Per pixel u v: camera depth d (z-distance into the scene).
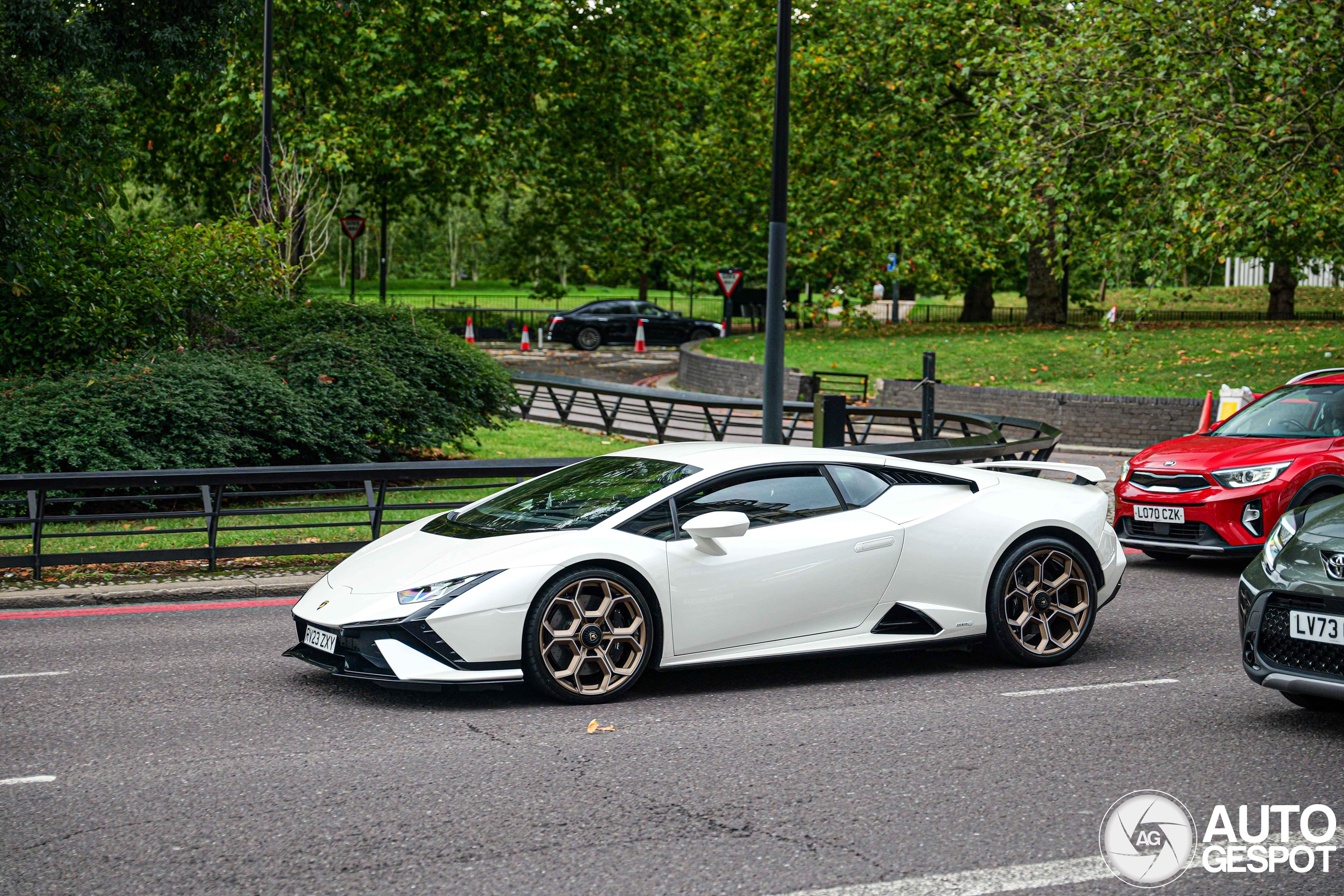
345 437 13.98
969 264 34.62
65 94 13.80
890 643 6.88
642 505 6.55
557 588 6.20
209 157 31.28
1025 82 19.88
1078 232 21.12
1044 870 4.11
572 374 32.94
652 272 66.50
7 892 3.91
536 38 29.09
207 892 3.91
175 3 14.91
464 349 15.94
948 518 7.07
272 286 16.98
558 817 4.61
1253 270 58.09
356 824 4.53
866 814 4.65
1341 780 5.11
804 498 6.90
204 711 6.17
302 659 6.54
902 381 24.19
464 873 4.07
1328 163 17.34
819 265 33.81
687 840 4.37
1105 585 7.52
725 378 28.12
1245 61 17.81
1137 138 18.55
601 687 6.33
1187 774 5.18
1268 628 5.68
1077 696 6.54
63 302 13.49
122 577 9.88
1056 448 20.55
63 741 5.62
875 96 32.25
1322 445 10.06
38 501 9.54
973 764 5.31
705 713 6.18
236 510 10.09
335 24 28.95
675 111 37.00
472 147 29.73
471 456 16.52
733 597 6.53
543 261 43.06
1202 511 10.10
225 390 13.14
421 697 6.48
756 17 35.22
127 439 12.11
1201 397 21.42
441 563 6.33
